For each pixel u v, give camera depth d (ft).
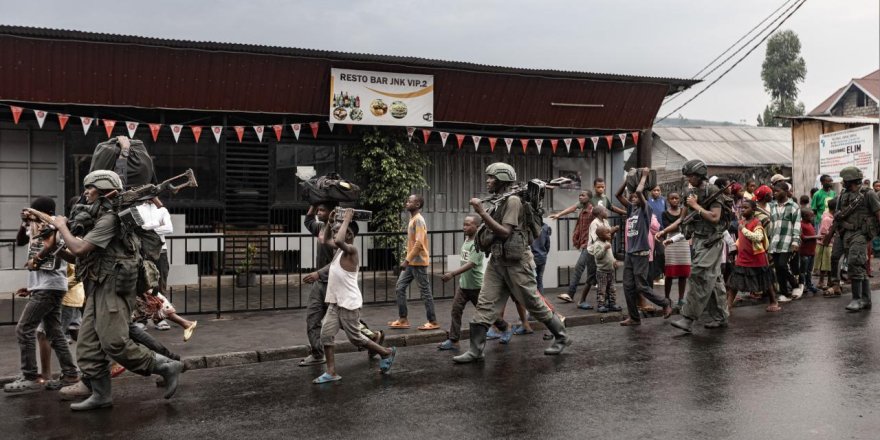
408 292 40.55
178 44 42.32
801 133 76.18
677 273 34.01
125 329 19.35
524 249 24.66
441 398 19.95
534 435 16.53
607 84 52.80
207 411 19.17
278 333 29.35
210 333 29.35
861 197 33.55
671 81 53.57
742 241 34.47
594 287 42.52
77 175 44.60
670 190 90.07
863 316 31.99
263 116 48.01
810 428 16.57
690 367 23.02
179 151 46.62
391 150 48.93
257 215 47.98
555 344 25.72
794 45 194.39
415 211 30.17
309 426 17.61
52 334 21.88
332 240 22.76
